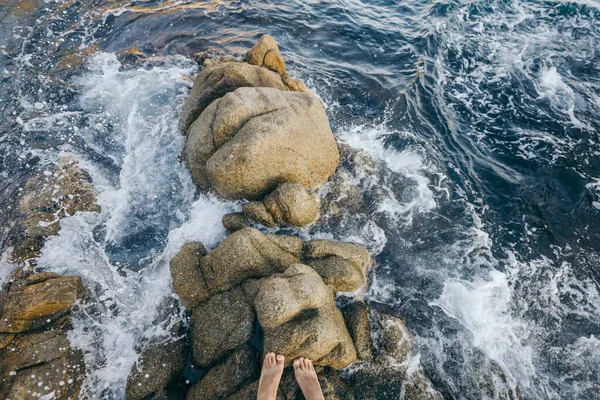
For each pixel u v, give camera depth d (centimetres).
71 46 312
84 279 188
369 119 269
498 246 211
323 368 162
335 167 233
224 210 217
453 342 176
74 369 162
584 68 301
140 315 180
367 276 196
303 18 355
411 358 169
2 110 258
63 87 277
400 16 364
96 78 286
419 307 187
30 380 153
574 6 346
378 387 159
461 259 205
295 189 200
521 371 170
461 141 259
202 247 192
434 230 216
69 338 168
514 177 240
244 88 217
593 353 176
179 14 350
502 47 321
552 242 212
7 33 314
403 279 197
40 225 200
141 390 158
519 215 223
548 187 235
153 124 257
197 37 327
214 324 168
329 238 209
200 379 161
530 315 186
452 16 352
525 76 297
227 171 196
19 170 225
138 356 167
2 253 191
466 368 169
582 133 260
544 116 271
